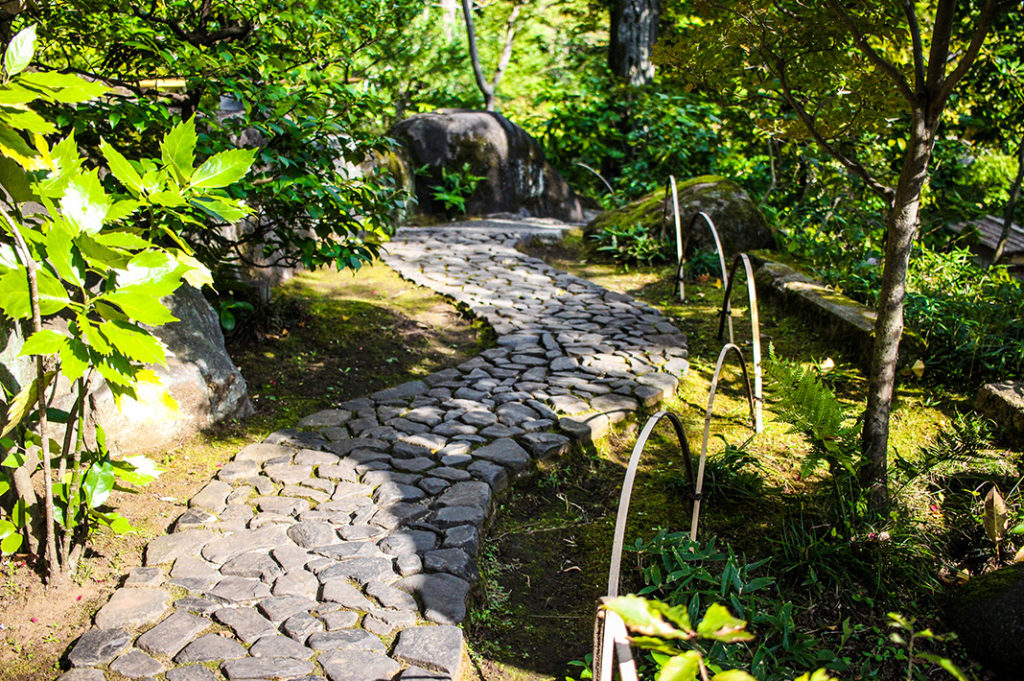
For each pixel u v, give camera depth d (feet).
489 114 34.88
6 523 9.32
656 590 10.91
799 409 11.94
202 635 8.96
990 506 11.43
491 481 12.44
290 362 17.11
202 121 15.66
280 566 10.23
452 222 32.09
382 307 20.75
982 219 31.37
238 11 15.61
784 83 12.52
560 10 46.44
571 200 36.65
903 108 12.41
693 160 36.55
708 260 24.17
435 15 35.40
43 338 7.92
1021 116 23.82
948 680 9.87
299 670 8.46
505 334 19.08
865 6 11.66
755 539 12.00
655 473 13.70
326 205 15.75
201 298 15.12
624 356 17.74
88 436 12.07
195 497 11.78
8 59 7.62
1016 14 21.15
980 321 16.48
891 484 12.92
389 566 10.28
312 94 15.93
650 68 40.52
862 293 20.58
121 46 15.35
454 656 8.80
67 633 9.00
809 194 30.73
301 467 12.78
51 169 8.52
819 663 9.88
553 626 10.30
